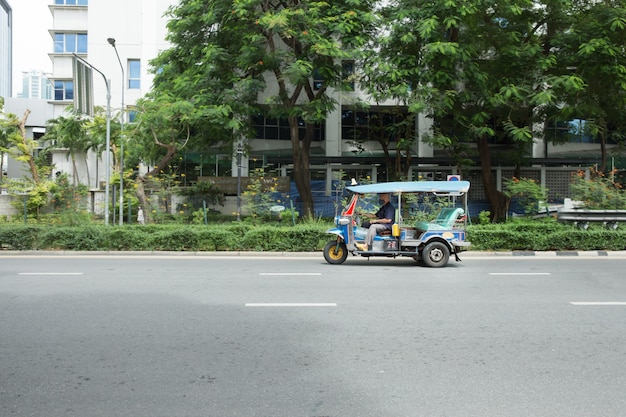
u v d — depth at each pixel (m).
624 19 21.42
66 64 48.59
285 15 20.22
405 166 30.45
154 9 38.38
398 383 4.83
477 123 23.64
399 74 21.80
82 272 12.00
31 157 31.00
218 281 10.62
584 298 8.86
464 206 13.64
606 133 29.25
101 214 24.45
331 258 13.84
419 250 13.49
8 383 4.81
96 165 37.06
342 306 8.12
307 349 5.88
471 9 20.42
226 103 21.64
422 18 21.53
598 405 4.34
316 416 4.11
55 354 5.67
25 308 7.93
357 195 13.84
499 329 6.75
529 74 22.73
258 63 21.55
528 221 20.61
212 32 23.53
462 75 22.08
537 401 4.42
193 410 4.21
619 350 5.88
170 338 6.29
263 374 5.06
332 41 21.28
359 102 25.52
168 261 14.59
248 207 22.36
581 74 22.75
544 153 35.31
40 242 17.03
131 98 38.69
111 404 4.33
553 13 23.41
